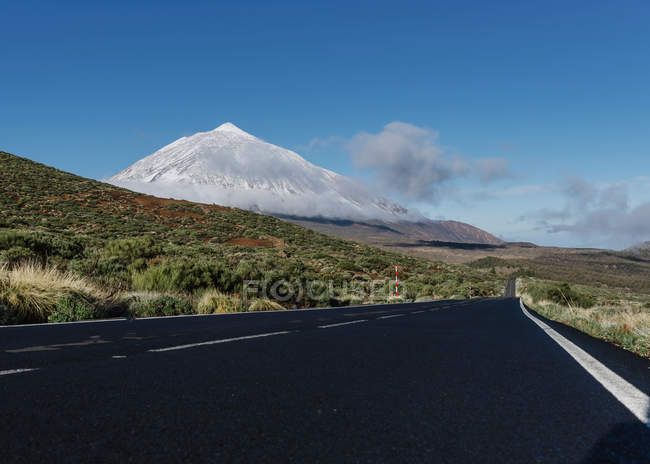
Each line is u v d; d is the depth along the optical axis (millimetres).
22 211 47625
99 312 11383
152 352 5117
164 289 18094
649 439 2621
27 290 10258
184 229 60125
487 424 2838
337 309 18344
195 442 2305
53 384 3400
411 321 12008
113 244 26766
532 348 6926
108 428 2455
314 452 2246
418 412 3057
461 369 4828
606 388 4051
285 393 3426
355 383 3898
